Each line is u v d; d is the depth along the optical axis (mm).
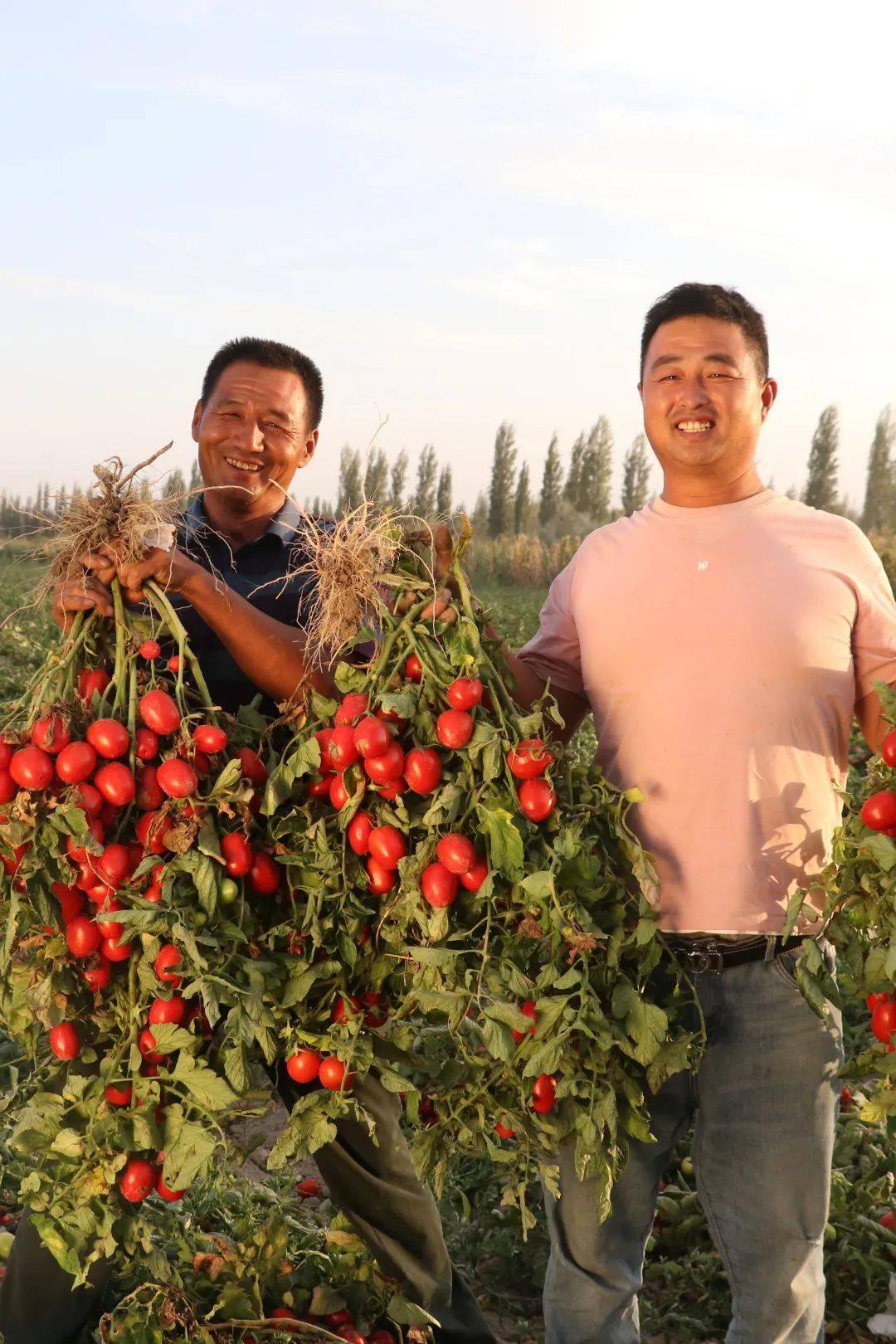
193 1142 2307
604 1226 2730
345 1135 2873
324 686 2725
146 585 2561
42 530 2600
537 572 49188
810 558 2719
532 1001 2404
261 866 2496
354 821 2467
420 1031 2666
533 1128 2465
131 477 2564
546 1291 2844
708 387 2775
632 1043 2477
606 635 2799
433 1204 3025
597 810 2516
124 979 2486
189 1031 2352
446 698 2479
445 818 2385
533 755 2387
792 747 2666
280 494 3248
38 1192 2404
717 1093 2705
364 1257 3225
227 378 3197
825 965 2654
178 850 2363
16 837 2314
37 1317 2830
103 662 2598
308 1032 2521
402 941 2510
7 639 13180
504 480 92625
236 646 2643
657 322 2879
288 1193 4043
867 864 2445
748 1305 2709
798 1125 2664
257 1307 3006
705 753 2674
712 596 2709
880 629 2748
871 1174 4012
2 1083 4281
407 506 2688
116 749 2371
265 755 2732
